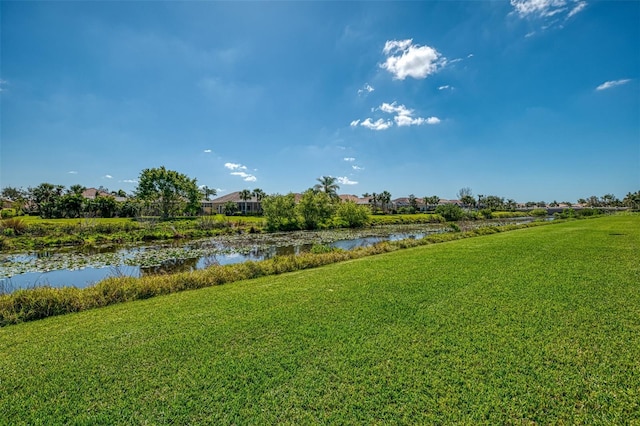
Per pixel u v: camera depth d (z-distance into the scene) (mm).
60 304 6383
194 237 28156
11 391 3406
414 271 8578
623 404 2889
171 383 3455
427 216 57500
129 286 7383
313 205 39031
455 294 6254
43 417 2980
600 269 7867
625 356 3672
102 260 16531
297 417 2865
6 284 11445
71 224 29422
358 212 42906
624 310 5043
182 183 50438
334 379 3418
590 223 26125
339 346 4156
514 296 5957
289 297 6488
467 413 2854
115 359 4031
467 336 4312
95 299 6793
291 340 4391
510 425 2705
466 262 9578
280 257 11422
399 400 3047
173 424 2838
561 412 2828
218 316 5480
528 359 3668
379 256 12438
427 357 3801
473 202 98750
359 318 5129
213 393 3254
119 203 52094
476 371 3471
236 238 27469
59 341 4672
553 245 12539
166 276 8391
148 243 24125
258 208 74625
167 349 4250
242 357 3959
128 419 2924
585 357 3678
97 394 3305
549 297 5816
